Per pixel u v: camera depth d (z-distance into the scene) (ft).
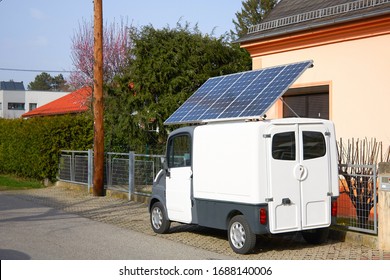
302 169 26.84
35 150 64.08
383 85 36.32
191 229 34.65
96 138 52.44
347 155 33.12
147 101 59.00
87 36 106.83
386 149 35.91
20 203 48.19
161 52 58.29
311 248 28.37
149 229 34.86
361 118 37.65
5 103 208.64
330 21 38.09
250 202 25.94
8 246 28.94
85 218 39.37
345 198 30.86
